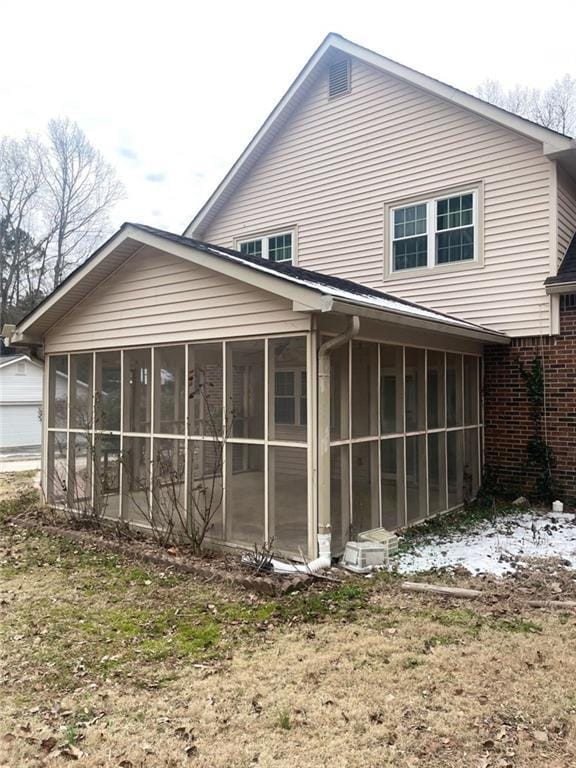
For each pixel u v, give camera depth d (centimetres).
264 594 531
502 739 310
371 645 422
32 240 3269
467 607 492
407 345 757
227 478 661
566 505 900
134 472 777
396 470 737
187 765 295
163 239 686
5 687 374
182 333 714
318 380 586
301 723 329
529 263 948
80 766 295
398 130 1104
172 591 548
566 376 911
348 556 607
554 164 923
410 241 1092
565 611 481
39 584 576
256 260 811
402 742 310
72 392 879
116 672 391
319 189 1214
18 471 1578
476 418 964
